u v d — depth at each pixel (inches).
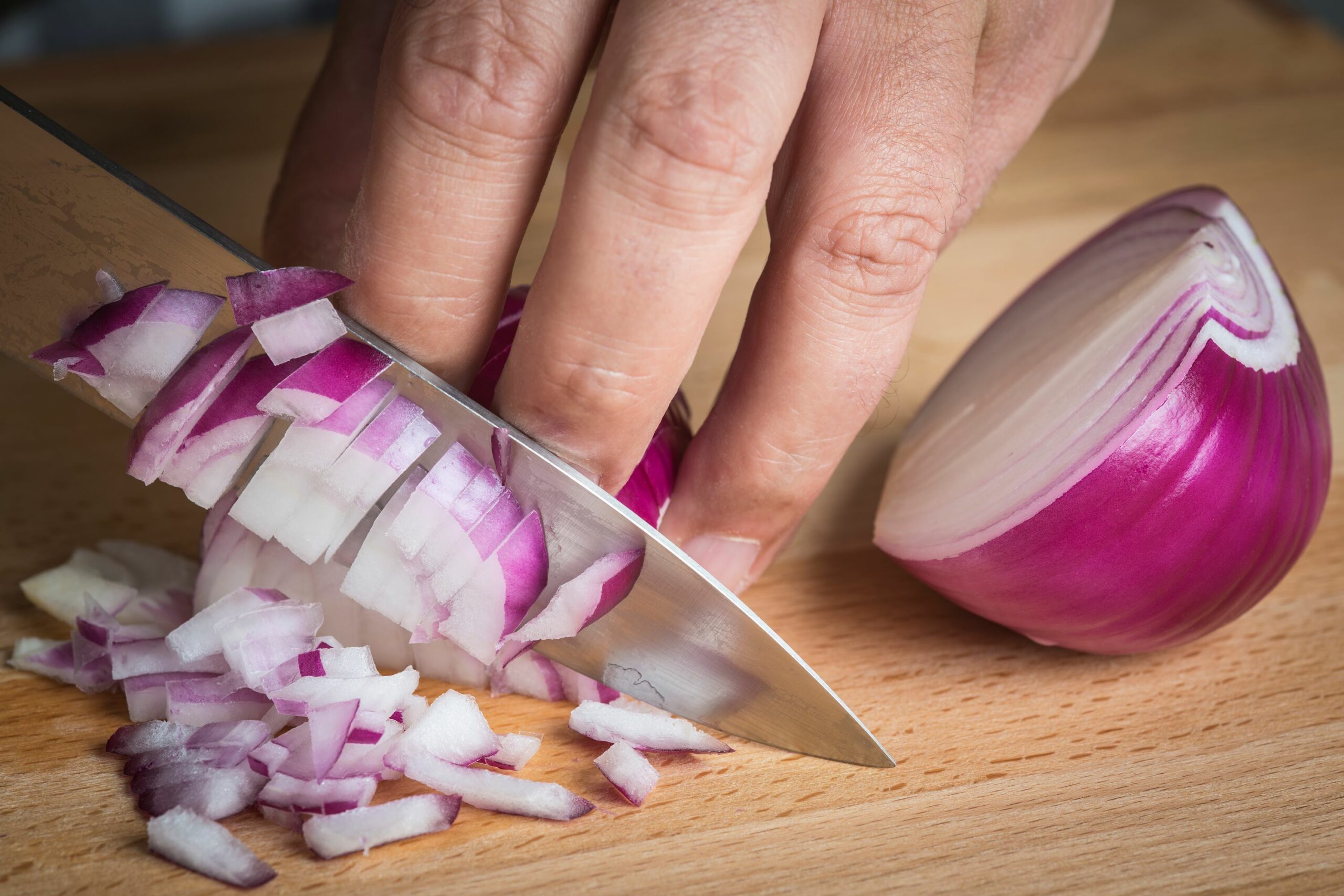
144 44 20.2
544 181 10.5
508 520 11.1
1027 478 11.6
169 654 11.6
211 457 11.1
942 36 10.9
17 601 12.3
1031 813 11.0
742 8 10.0
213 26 20.5
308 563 11.2
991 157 13.0
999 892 10.6
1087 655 12.3
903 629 12.5
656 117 9.9
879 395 11.3
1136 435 11.3
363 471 10.9
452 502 11.0
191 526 13.1
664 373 10.4
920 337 15.4
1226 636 12.4
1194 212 12.9
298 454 10.9
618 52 10.1
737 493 11.5
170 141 17.1
